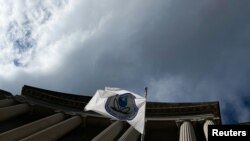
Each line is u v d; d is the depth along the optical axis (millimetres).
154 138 39500
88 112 44406
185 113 41469
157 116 42062
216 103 40438
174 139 38875
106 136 32375
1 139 29250
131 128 35250
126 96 26438
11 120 41062
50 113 44031
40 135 31406
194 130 38375
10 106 40938
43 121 37094
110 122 40469
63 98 46844
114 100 26328
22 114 42875
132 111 25531
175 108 41969
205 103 40875
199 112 40938
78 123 41219
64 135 38250
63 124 37094
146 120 40000
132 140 33094
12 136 30672
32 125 34781
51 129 33969
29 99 46094
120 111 25594
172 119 39781
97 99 26734
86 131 41625
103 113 25625
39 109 44031
